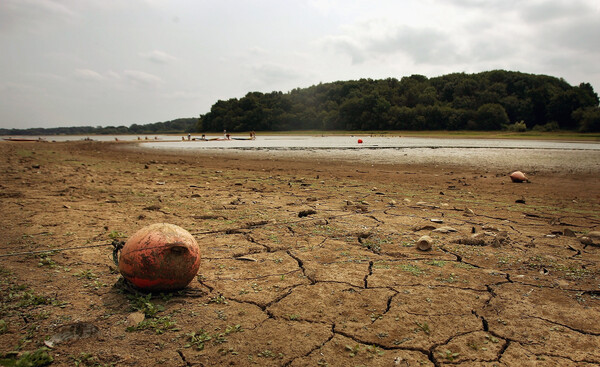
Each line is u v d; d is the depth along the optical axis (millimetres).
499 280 3990
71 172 13914
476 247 5145
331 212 7270
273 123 119250
